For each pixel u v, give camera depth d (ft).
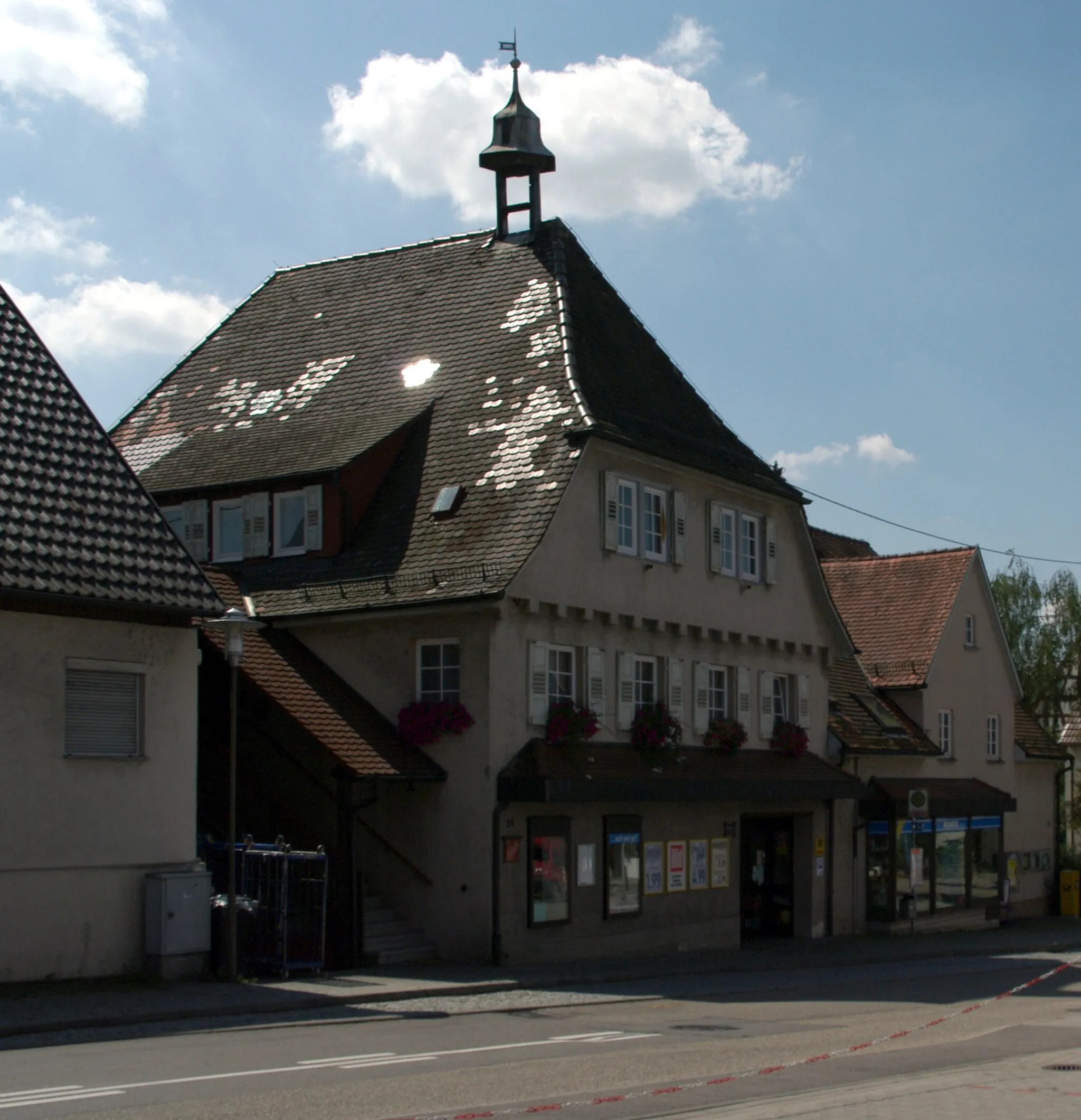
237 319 112.57
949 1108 34.42
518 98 106.32
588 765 83.35
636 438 89.66
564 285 97.60
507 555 81.05
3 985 58.90
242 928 67.31
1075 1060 44.68
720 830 98.22
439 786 80.59
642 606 90.99
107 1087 37.09
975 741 138.10
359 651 84.48
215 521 93.66
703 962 85.97
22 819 60.49
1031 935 124.06
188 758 67.82
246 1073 40.11
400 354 99.81
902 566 142.20
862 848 116.88
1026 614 172.86
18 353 69.62
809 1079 40.86
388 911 80.38
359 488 89.30
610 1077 40.88
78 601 61.62
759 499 104.58
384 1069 41.73
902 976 83.82
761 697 103.86
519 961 79.30
